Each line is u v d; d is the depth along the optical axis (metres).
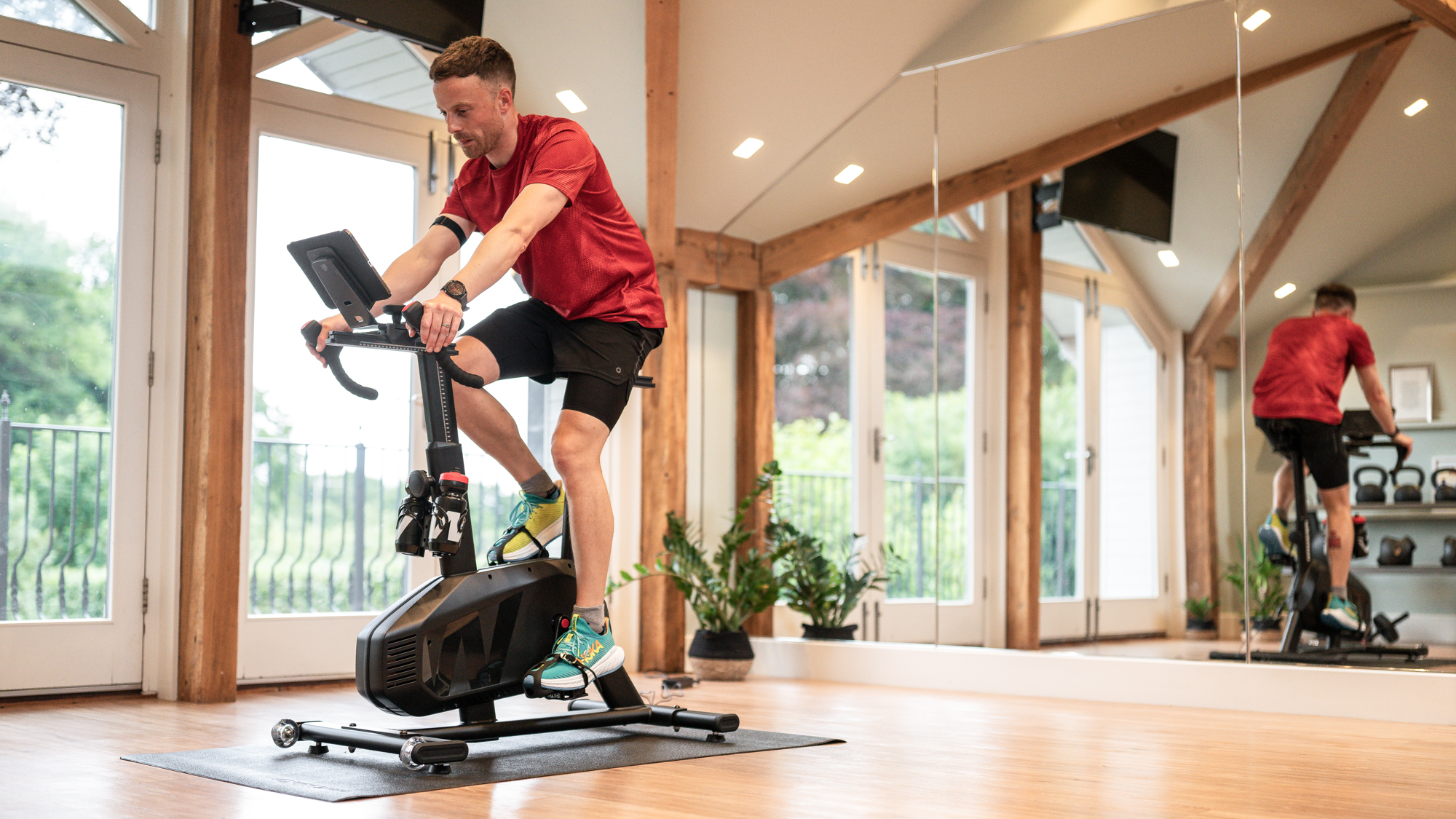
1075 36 4.16
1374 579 3.48
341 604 4.10
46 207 3.52
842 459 4.78
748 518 5.02
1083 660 3.85
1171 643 3.81
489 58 2.21
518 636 2.27
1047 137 4.25
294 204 4.02
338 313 2.11
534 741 2.49
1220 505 3.78
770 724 3.01
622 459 4.85
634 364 2.39
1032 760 2.39
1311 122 3.71
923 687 4.22
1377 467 3.52
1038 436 4.23
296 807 1.74
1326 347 3.63
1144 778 2.16
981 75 4.37
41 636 3.39
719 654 4.44
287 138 3.99
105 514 3.56
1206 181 3.90
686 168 4.68
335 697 3.56
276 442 3.96
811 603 4.70
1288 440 3.67
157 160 3.67
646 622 4.76
